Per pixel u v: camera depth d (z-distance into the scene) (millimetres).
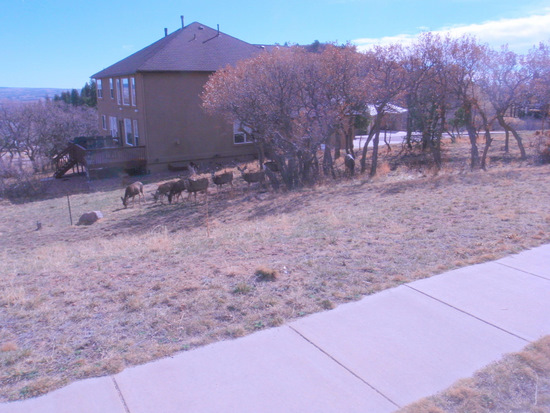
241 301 5504
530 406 3557
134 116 31156
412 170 22078
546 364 4098
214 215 15602
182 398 3727
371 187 16047
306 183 20125
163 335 4766
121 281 6523
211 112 22906
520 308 5254
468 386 3807
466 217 9352
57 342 4672
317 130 19266
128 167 29359
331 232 8875
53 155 41625
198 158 30906
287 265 6805
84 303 5691
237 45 33188
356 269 6547
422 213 10086
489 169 19500
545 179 13414
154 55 29703
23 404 3666
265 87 18328
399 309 5262
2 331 4969
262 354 4363
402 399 3686
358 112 22875
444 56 20344
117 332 4863
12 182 28094
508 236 7812
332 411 3551
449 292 5695
